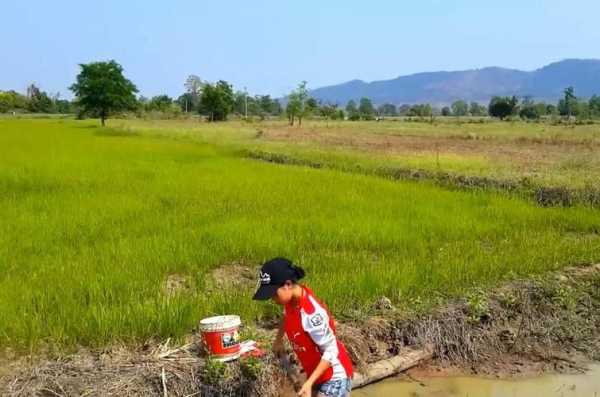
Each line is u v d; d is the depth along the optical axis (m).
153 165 20.17
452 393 6.23
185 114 92.94
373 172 19.94
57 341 5.87
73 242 9.46
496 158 23.27
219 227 10.32
